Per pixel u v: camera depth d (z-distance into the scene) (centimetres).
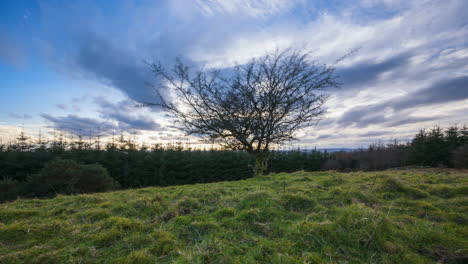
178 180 2028
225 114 709
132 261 191
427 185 421
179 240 230
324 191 410
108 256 206
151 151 2203
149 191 537
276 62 719
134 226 260
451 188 382
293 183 521
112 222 271
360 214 235
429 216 273
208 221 274
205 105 721
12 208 375
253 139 717
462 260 179
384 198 352
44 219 311
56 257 204
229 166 2164
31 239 243
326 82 690
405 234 214
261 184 538
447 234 220
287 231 237
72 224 286
